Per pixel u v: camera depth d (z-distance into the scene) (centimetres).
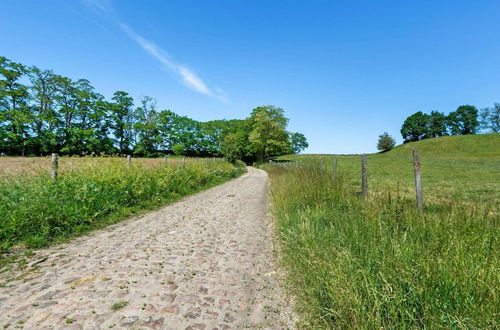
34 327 207
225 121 6950
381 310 188
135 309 239
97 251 397
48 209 486
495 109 7844
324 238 342
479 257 221
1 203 473
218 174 1867
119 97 4572
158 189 900
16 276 306
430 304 178
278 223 530
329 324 207
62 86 3688
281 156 6712
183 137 5631
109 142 4247
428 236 287
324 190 600
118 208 660
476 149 4734
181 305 250
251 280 312
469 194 836
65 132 3691
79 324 213
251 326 221
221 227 565
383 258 228
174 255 389
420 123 8031
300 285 279
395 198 412
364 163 592
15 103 3281
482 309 163
